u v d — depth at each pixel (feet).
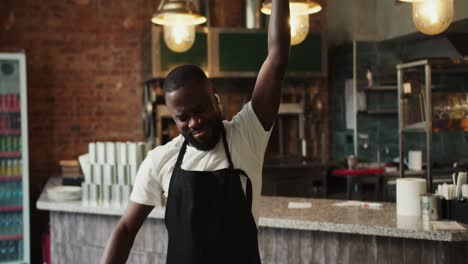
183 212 6.52
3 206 20.08
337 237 11.76
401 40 25.08
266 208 13.48
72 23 24.23
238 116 6.60
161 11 14.12
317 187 24.47
